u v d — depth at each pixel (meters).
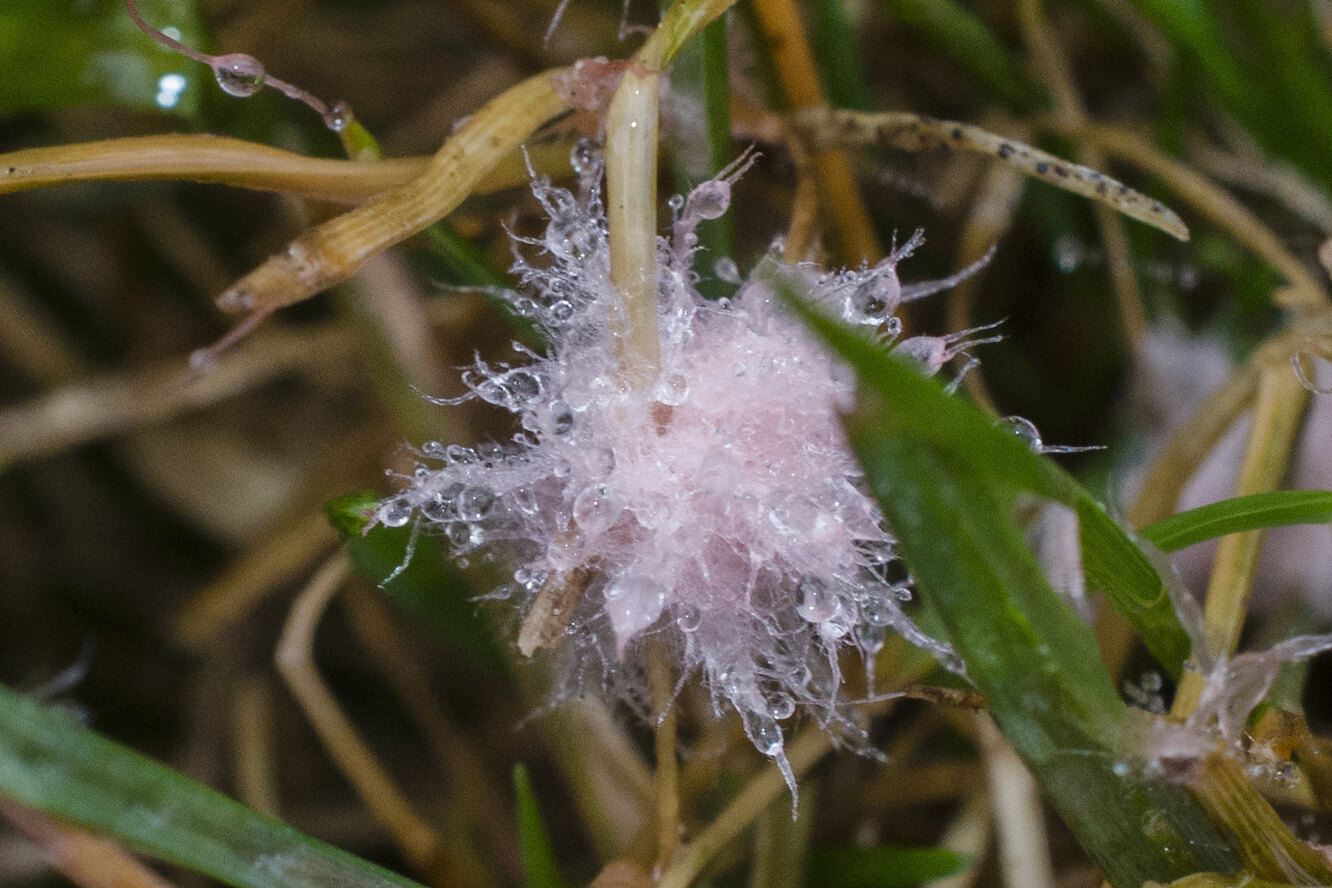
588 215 0.10
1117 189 0.10
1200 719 0.09
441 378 0.11
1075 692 0.09
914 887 0.11
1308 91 0.11
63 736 0.09
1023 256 0.13
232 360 0.12
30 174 0.10
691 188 0.10
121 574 0.13
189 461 0.13
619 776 0.11
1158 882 0.09
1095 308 0.12
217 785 0.12
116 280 0.13
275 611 0.12
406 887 0.09
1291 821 0.10
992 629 0.09
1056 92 0.12
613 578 0.09
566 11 0.12
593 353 0.09
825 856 0.10
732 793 0.10
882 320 0.10
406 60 0.14
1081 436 0.12
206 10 0.12
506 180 0.10
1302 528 0.11
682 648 0.10
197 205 0.14
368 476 0.12
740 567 0.09
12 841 0.11
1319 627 0.11
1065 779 0.09
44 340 0.13
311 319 0.13
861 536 0.09
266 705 0.12
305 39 0.14
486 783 0.11
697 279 0.10
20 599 0.13
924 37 0.12
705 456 0.09
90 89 0.11
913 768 0.11
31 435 0.12
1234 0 0.11
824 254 0.10
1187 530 0.10
